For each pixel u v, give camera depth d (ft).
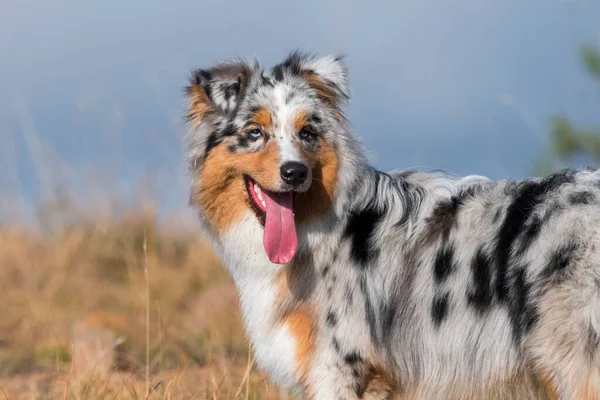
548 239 32.35
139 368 49.39
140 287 66.74
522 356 32.78
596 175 33.50
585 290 31.37
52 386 45.80
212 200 36.68
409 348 34.50
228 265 37.35
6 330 58.70
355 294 34.60
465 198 34.73
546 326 31.96
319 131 35.88
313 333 34.83
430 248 34.37
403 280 34.47
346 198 35.53
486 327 33.27
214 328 55.62
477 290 33.42
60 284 67.05
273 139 35.45
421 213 34.91
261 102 35.86
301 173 33.86
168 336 54.90
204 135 36.76
